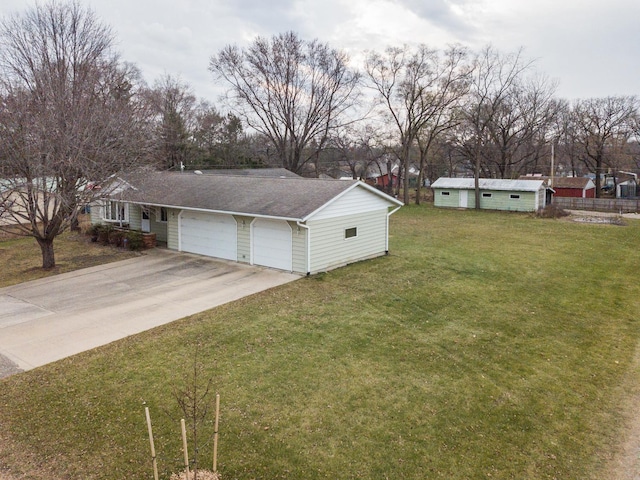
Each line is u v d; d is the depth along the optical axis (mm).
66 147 15086
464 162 52750
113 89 24609
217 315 11031
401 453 6180
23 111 14898
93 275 15016
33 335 9922
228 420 6777
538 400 7633
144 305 11859
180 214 18141
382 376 8242
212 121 45656
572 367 8891
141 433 6438
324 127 39688
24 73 20531
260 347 9281
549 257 18203
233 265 16031
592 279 15156
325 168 52438
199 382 7844
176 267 15852
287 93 38438
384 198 17812
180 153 41094
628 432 6816
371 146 43812
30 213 15125
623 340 10266
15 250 19078
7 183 14945
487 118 37750
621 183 47969
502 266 16609
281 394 7539
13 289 13641
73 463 5816
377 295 12812
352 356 9016
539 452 6297
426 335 10203
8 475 5578
